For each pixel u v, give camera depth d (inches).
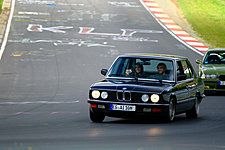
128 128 984.3
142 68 1181.7
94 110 1104.2
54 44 3186.5
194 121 1182.3
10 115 1304.1
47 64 2608.3
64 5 4643.2
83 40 3363.7
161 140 780.0
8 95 1807.3
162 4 5039.4
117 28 3858.3
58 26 3801.7
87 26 3860.7
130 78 1167.6
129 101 1076.5
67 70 2466.8
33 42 3218.5
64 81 2164.1
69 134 870.4
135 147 684.7
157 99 1067.3
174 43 3479.3
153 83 1133.1
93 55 2901.1
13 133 890.1
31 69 2469.2
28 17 4060.0
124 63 1203.2
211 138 836.6
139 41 3432.6
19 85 2050.9
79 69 2502.5
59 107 1502.2
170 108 1099.3
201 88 1362.0
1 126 1035.3
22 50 2970.0
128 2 5017.2
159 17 4434.1
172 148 682.2
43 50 2992.1
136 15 4416.8
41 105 1553.9
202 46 3476.9
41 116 1275.8
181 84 1178.6
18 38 3329.2
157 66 1180.5
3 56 2778.1
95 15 4286.4
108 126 1030.4
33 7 4466.0
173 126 1037.2
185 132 921.5
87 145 706.8
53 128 987.9
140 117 1075.9
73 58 2795.3
